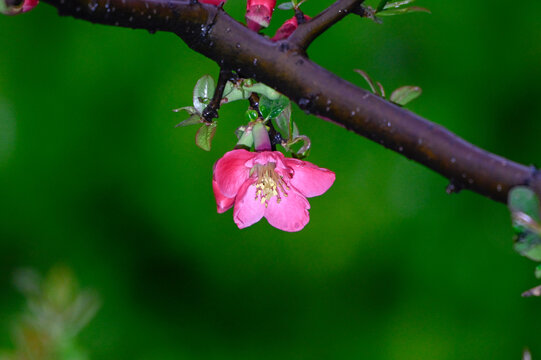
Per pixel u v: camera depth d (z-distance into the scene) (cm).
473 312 177
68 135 178
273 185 92
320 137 175
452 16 175
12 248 180
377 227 180
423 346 179
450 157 86
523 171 85
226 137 171
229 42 87
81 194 181
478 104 176
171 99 172
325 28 87
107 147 178
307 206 92
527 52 174
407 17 174
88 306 97
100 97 176
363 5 87
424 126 86
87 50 175
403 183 177
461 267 178
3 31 175
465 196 177
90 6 86
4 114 177
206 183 176
